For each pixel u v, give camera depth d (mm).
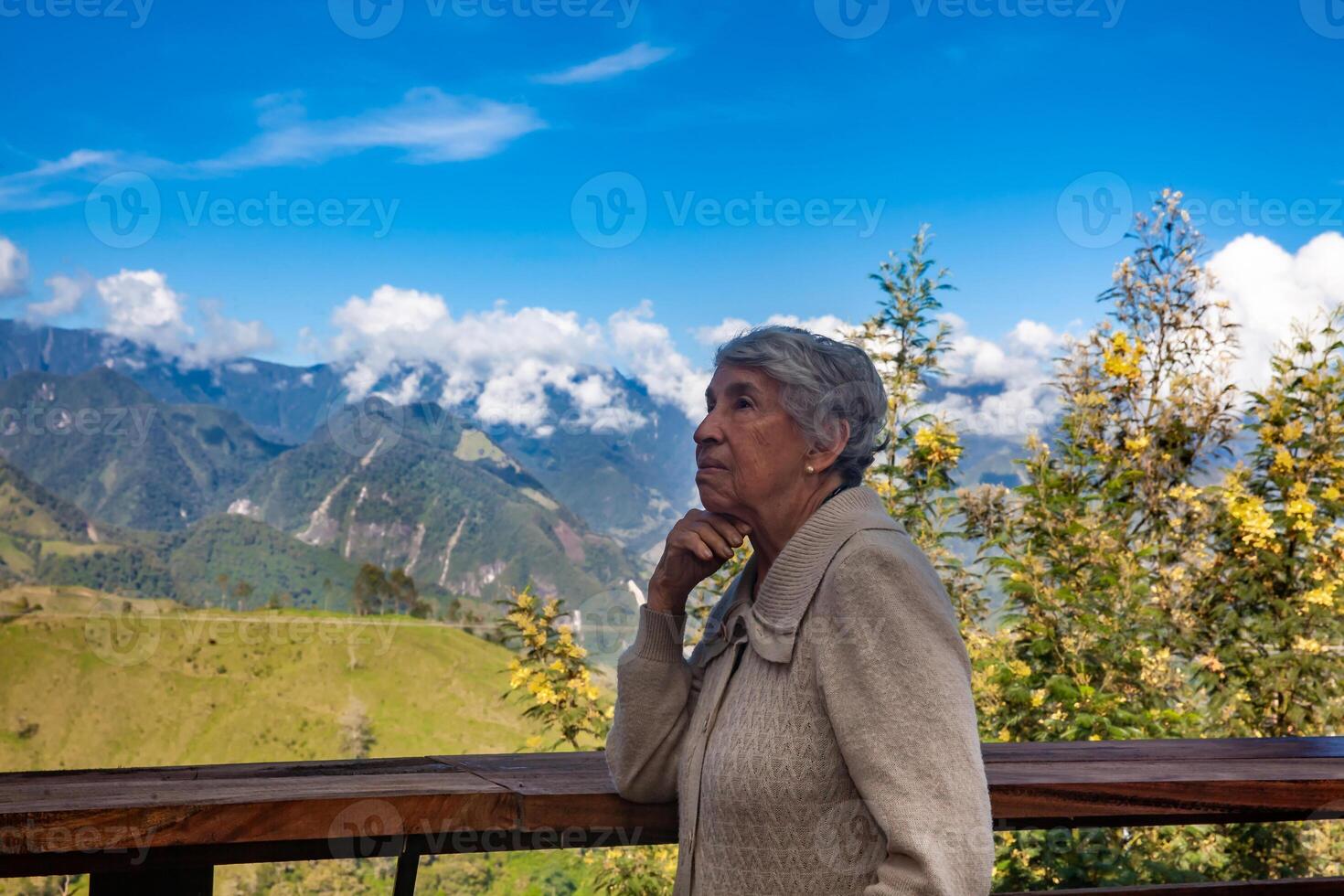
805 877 1336
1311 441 3984
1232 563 4031
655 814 1576
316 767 1703
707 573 1616
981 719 3713
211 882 1509
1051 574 3830
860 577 1317
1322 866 3391
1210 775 1728
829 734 1337
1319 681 3738
